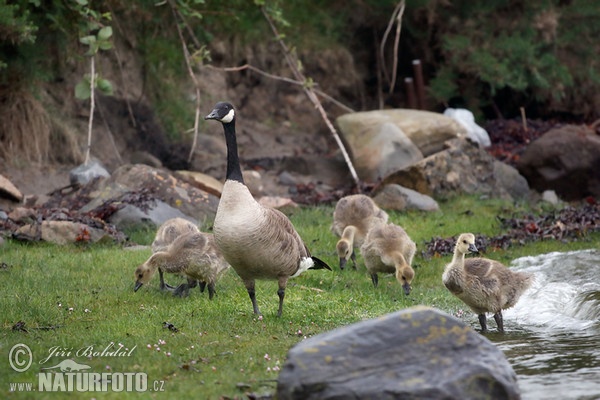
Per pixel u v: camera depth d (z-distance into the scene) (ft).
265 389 27.73
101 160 72.13
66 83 73.26
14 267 44.50
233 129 37.37
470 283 37.06
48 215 53.01
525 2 90.12
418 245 52.90
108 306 38.52
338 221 51.62
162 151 75.97
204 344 32.53
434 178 64.44
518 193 69.46
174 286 43.06
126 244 51.11
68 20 67.87
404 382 25.41
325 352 26.02
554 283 44.62
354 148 72.84
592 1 91.61
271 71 85.92
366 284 45.80
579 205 67.72
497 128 88.02
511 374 26.40
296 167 76.28
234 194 35.37
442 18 91.30
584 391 28.53
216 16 79.87
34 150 68.03
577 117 93.35
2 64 60.03
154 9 75.46
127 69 77.05
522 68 88.58
